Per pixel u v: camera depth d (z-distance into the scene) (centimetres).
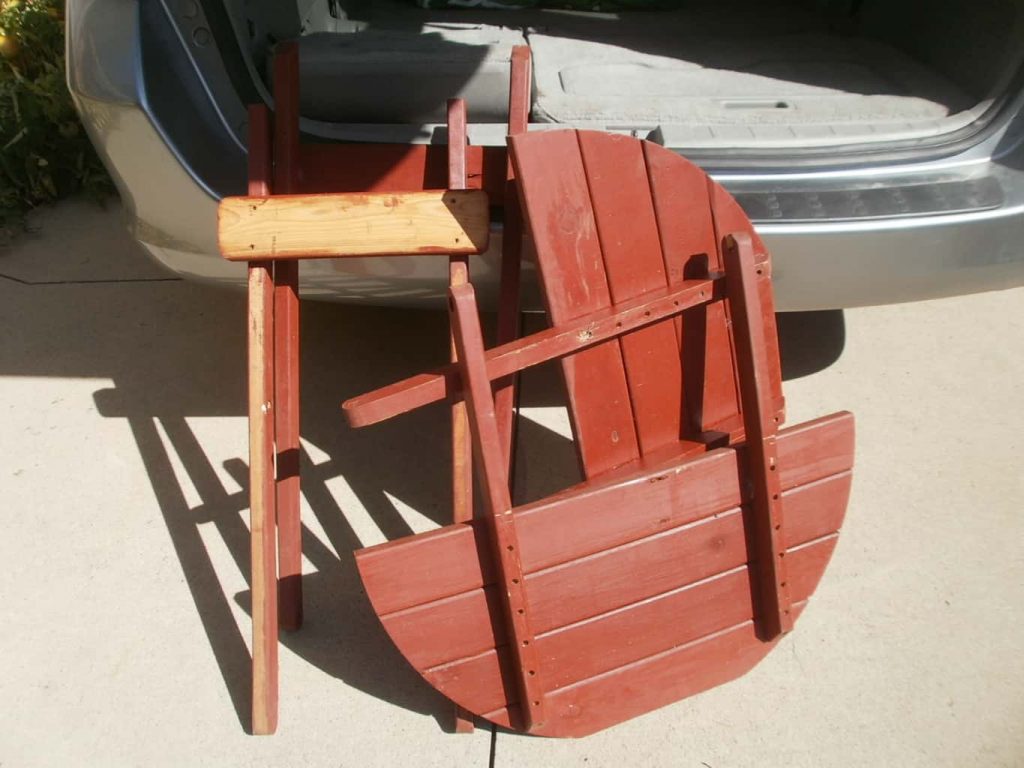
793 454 174
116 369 269
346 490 227
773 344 181
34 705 180
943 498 222
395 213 165
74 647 191
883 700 179
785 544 175
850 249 190
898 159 197
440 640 162
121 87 175
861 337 277
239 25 195
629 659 172
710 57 275
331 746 173
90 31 175
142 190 191
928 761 169
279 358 184
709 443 182
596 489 163
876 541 211
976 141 199
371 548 155
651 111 225
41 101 338
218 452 240
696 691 178
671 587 172
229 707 180
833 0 326
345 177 186
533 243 166
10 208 336
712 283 171
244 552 212
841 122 209
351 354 273
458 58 220
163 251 201
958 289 204
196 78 186
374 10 327
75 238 332
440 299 207
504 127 221
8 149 337
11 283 306
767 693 181
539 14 332
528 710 166
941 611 196
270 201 164
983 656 187
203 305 297
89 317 290
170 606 200
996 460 233
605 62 268
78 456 238
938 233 190
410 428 247
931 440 239
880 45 283
